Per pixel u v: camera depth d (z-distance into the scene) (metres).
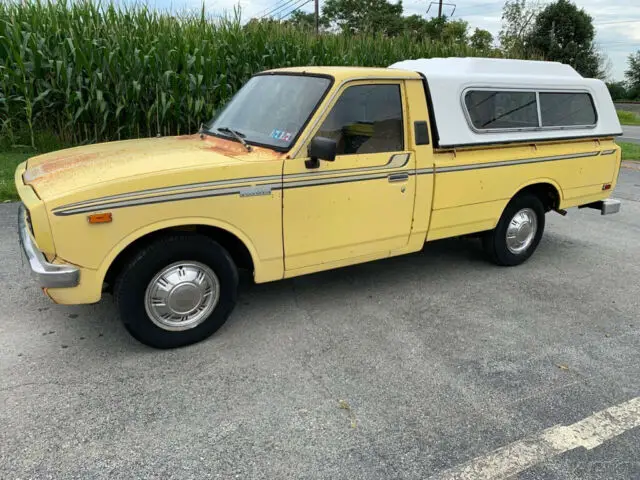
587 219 7.89
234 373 3.52
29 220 3.60
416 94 4.47
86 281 3.32
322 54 11.57
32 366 3.51
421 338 4.08
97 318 4.19
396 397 3.31
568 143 5.70
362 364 3.68
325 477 2.65
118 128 9.55
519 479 2.69
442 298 4.84
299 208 3.93
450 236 5.01
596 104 5.89
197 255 3.67
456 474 2.70
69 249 3.22
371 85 4.21
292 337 4.03
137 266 3.49
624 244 6.63
